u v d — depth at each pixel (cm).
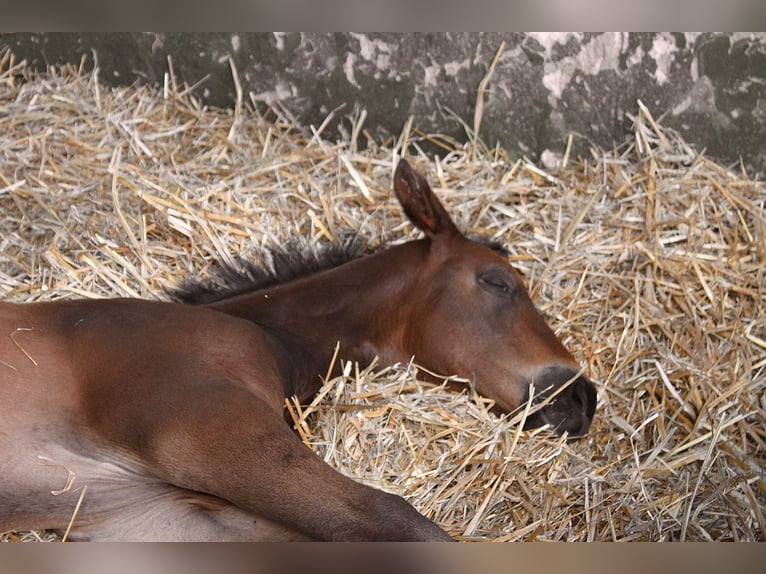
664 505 316
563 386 335
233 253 417
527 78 494
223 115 519
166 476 266
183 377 274
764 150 481
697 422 350
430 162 495
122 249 402
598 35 485
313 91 516
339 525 246
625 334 392
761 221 438
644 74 486
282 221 435
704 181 459
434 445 320
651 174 455
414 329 350
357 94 512
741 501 322
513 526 302
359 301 351
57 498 275
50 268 394
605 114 492
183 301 353
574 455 323
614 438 352
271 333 332
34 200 427
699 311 406
